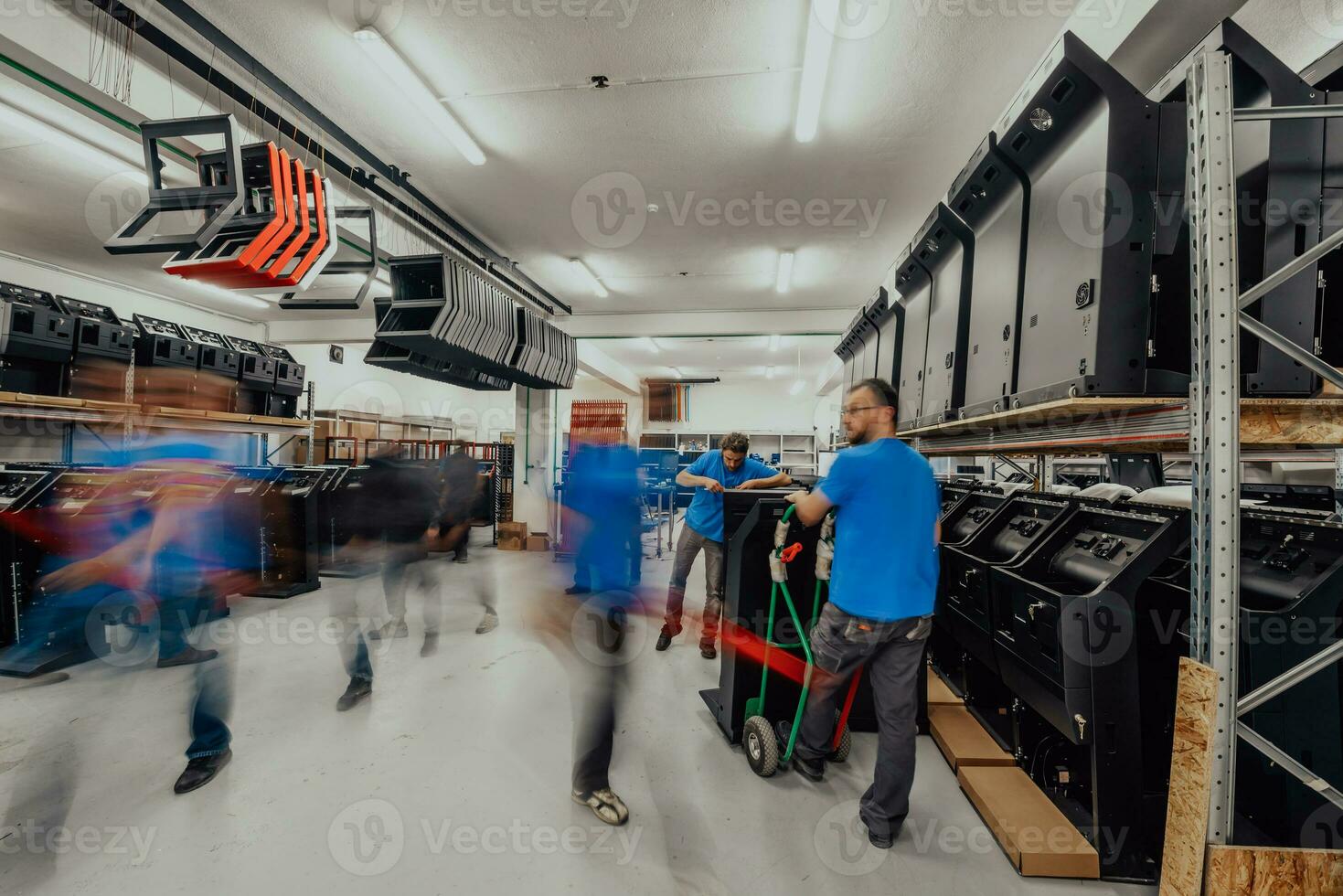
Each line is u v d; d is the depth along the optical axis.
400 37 2.64
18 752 2.32
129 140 3.11
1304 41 2.48
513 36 2.63
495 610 4.41
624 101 3.10
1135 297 1.60
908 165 3.70
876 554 1.75
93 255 5.10
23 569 3.29
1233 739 1.43
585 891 1.61
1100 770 1.66
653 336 7.21
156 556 2.64
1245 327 1.44
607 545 1.98
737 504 2.57
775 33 2.62
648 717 2.71
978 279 2.43
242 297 6.34
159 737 2.44
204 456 6.56
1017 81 2.91
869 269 5.57
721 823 1.92
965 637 2.44
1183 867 1.49
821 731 2.14
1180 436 1.55
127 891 1.60
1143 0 2.22
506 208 4.37
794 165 3.73
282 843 1.79
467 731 2.49
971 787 2.04
